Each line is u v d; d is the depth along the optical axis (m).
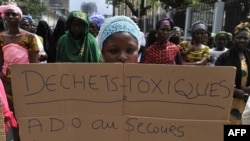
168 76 1.63
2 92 2.36
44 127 1.64
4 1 25.88
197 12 13.53
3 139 1.93
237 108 3.81
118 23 1.97
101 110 1.65
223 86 1.62
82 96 1.64
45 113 1.64
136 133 1.66
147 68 1.63
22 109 1.63
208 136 1.65
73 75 1.63
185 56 4.95
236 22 9.86
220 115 1.64
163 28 3.97
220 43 5.69
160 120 1.65
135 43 1.98
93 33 5.67
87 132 1.65
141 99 1.64
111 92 1.64
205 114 1.64
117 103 1.65
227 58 3.96
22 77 1.62
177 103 1.64
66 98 1.64
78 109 1.64
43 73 1.62
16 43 3.91
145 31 26.33
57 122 1.64
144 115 1.65
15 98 1.62
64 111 1.64
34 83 1.62
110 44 1.96
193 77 1.62
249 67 3.89
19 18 3.94
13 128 2.56
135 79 1.63
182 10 15.86
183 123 1.64
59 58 3.89
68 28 3.88
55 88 1.63
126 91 1.64
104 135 1.66
